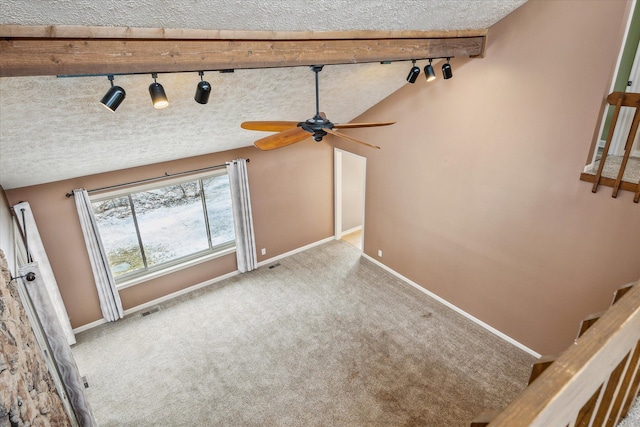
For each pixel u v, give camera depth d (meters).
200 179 5.55
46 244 4.51
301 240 6.95
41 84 2.45
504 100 3.90
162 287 5.57
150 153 4.51
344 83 4.23
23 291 2.82
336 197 7.02
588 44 3.16
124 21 2.04
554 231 3.81
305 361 4.41
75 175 4.43
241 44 2.53
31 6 1.71
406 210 5.51
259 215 6.23
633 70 3.83
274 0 2.19
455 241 4.91
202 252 5.93
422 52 3.43
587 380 0.75
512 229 4.19
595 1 3.05
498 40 3.77
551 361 0.77
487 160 4.23
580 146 3.41
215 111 3.83
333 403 3.85
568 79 3.36
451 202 4.80
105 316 5.10
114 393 4.06
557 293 3.94
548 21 3.37
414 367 4.27
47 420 2.01
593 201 3.44
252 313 5.29
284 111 4.42
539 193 3.83
